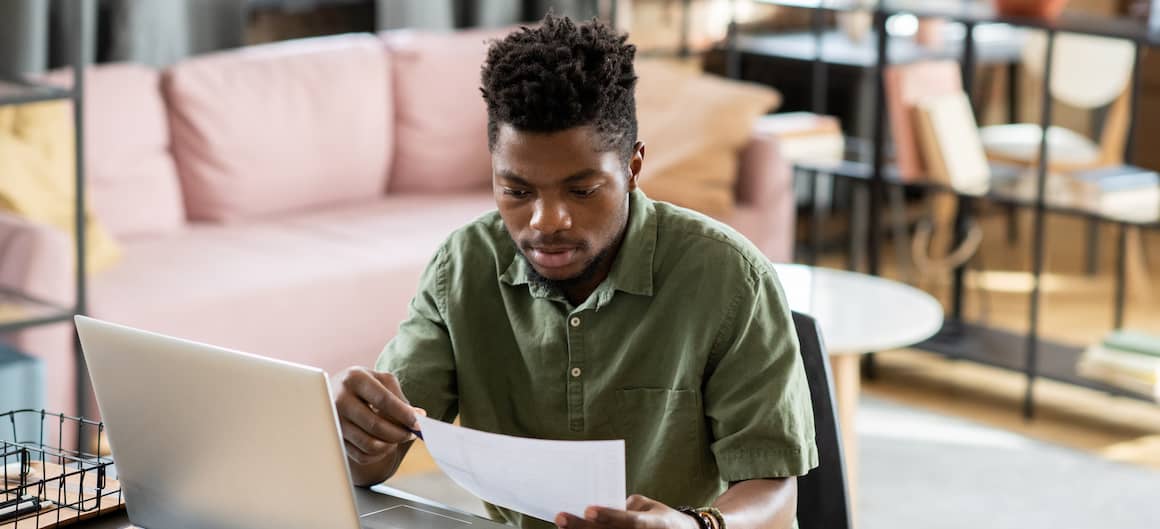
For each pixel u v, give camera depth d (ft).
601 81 4.43
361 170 13.24
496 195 4.62
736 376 4.89
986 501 10.87
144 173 11.87
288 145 12.69
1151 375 12.12
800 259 16.87
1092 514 10.65
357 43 13.42
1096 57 14.03
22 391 9.32
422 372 5.24
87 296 10.29
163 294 10.54
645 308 5.02
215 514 4.40
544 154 4.40
